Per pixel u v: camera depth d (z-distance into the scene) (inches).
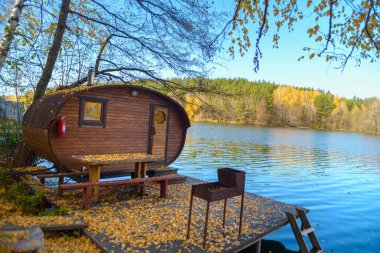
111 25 479.5
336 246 351.6
